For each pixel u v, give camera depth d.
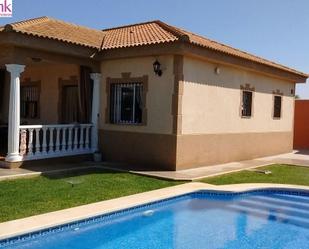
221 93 15.13
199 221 8.80
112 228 8.16
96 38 15.16
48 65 16.81
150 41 13.02
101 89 14.82
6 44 11.77
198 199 10.52
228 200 10.56
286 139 21.36
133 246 7.20
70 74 16.11
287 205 10.29
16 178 10.95
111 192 9.70
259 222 8.91
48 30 13.10
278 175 13.39
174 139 12.88
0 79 18.81
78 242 7.25
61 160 13.72
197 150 13.91
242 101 16.77
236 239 7.79
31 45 12.02
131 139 14.01
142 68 13.60
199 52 12.98
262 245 7.54
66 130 14.15
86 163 14.02
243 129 16.92
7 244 6.47
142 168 13.17
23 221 7.12
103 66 14.70
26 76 18.25
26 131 12.75
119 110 14.48
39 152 13.08
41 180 10.86
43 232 6.98
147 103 13.54
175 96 12.79
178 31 13.70
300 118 25.97
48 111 17.20
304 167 15.70
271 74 18.33
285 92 20.92
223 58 14.33
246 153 17.31
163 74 13.06
